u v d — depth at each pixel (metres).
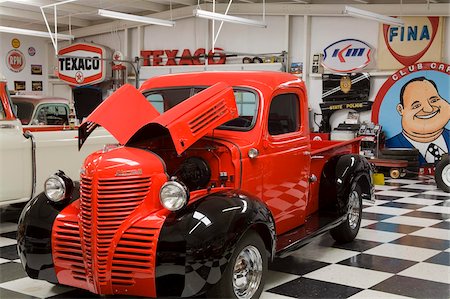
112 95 3.66
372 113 12.00
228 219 3.05
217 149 3.57
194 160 3.59
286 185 4.16
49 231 3.37
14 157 5.64
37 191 5.86
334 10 12.23
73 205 3.49
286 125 4.23
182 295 2.99
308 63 12.73
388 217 6.66
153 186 3.17
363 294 3.78
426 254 4.89
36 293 3.75
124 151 3.27
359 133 11.53
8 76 16.72
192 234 2.96
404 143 11.70
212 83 4.09
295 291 3.82
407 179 10.59
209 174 3.58
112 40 16.23
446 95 11.20
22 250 3.46
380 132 11.52
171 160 3.66
